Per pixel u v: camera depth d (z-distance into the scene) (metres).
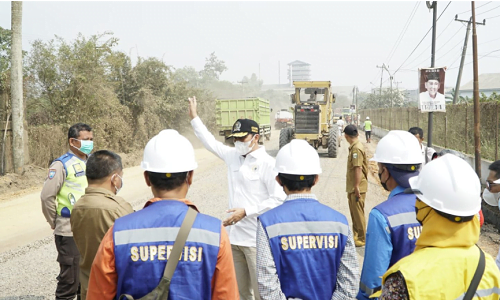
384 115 35.03
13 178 11.19
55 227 3.60
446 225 1.60
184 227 1.81
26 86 13.00
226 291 1.85
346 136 5.98
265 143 26.31
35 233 6.90
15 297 4.29
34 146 13.05
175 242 1.78
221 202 8.99
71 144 3.74
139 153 18.70
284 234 2.18
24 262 5.41
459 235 1.58
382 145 2.43
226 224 3.17
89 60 14.88
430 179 1.64
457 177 1.59
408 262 1.55
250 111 22.81
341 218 2.25
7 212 8.45
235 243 3.31
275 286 2.13
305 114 17.92
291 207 2.26
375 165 15.52
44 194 3.48
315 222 2.20
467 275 1.52
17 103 11.51
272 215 2.24
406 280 1.48
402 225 2.17
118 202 2.75
